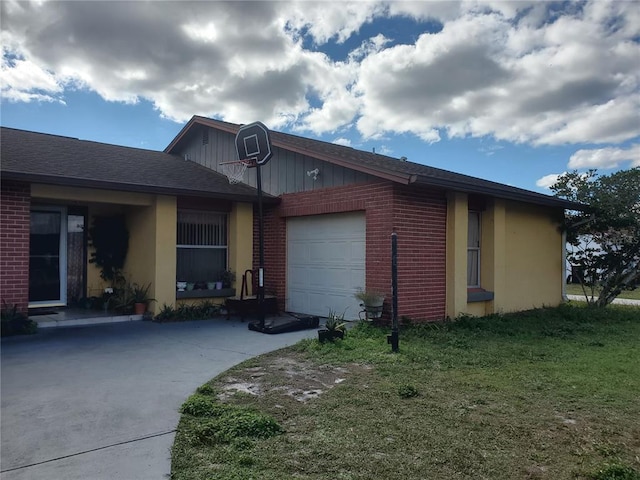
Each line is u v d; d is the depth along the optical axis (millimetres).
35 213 10492
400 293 8609
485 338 7863
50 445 3639
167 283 10102
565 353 6758
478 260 10672
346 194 9523
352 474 3111
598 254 13055
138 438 3777
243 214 11414
